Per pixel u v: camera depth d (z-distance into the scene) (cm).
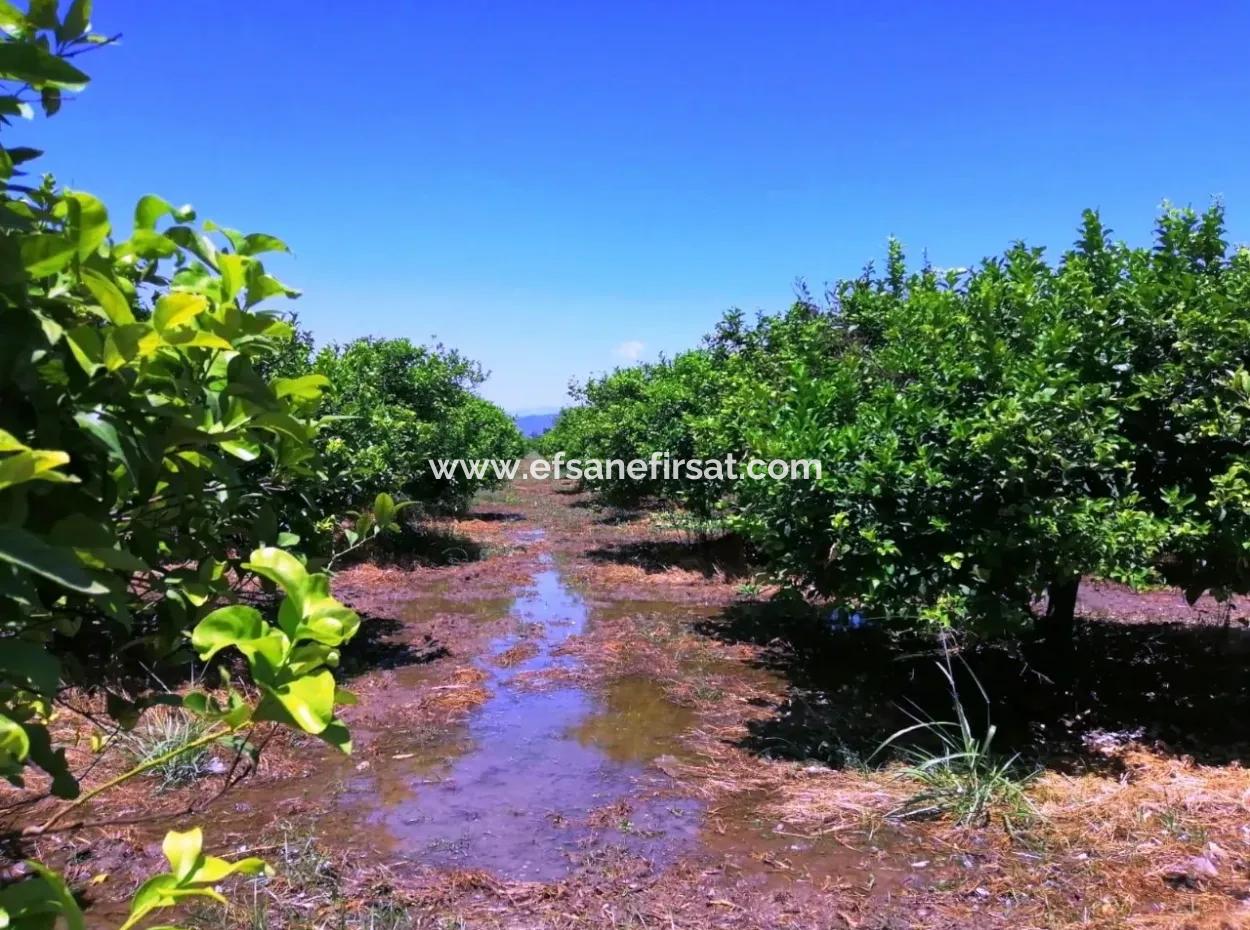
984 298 491
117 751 464
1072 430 434
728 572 1083
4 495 89
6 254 89
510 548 1341
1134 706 566
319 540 184
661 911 337
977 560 450
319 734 92
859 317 666
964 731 455
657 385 1258
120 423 102
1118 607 862
